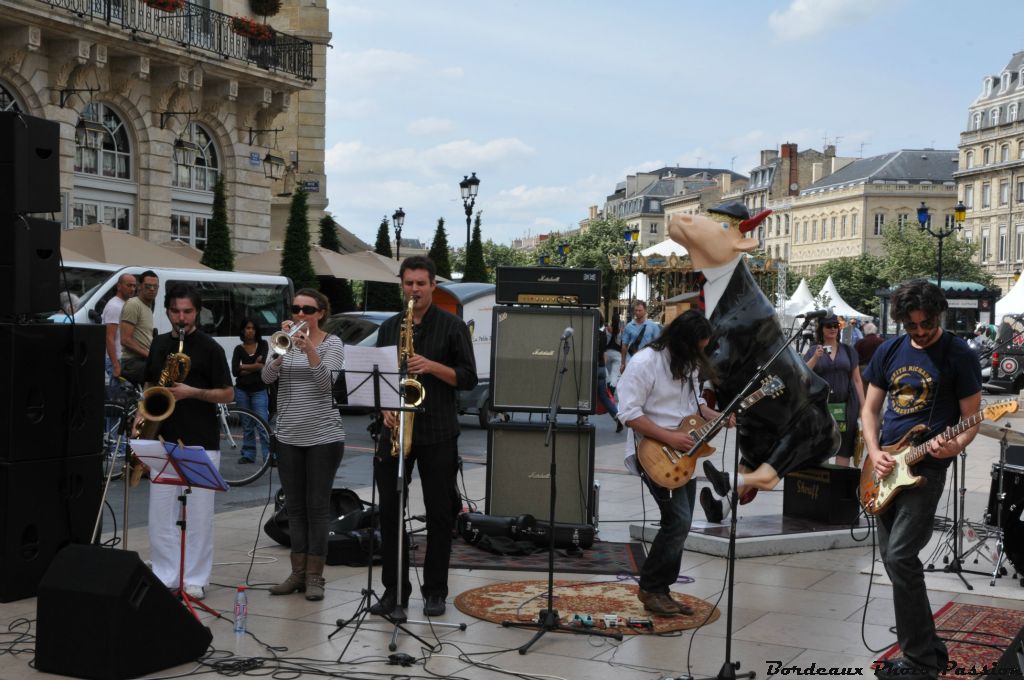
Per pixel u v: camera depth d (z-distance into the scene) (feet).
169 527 21.99
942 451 16.60
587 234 243.60
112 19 74.08
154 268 51.06
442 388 20.79
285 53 90.58
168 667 17.49
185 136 84.69
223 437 40.81
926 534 17.10
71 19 69.51
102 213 77.05
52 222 22.76
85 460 23.22
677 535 20.67
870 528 28.60
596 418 66.03
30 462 21.95
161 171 80.74
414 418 20.48
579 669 17.74
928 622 17.06
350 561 25.11
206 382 22.29
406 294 20.80
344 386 21.02
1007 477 25.04
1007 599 22.98
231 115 87.81
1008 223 287.28
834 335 33.96
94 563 17.17
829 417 26.71
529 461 27.78
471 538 26.96
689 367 20.39
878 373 18.07
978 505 35.12
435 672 17.46
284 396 22.38
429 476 20.68
